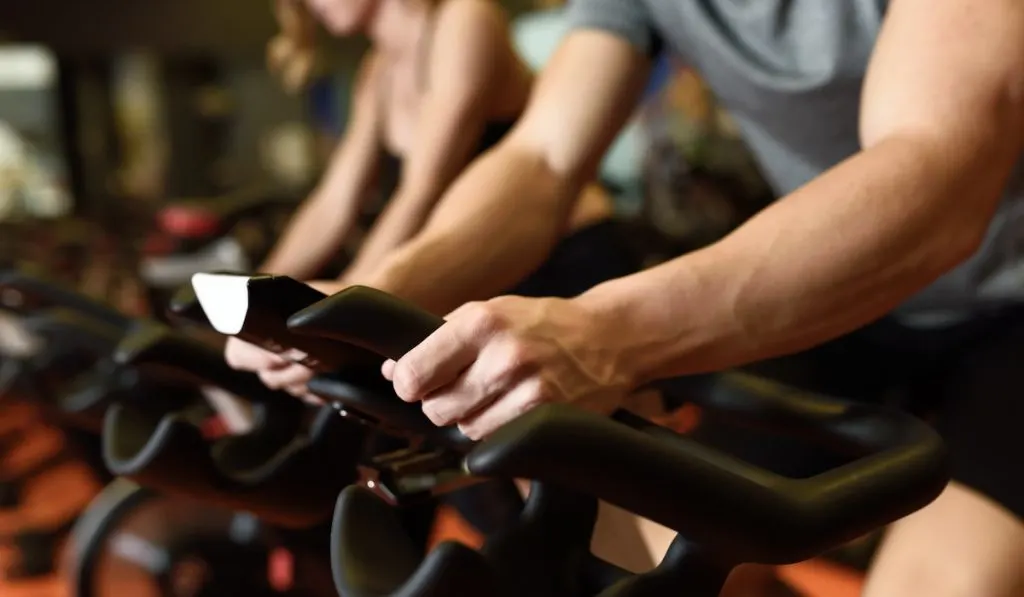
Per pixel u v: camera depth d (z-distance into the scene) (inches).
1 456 130.6
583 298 26.3
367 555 23.4
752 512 21.1
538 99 43.9
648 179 126.5
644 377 26.5
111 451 33.5
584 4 44.9
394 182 90.8
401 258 35.7
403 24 73.0
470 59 62.7
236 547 63.6
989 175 28.9
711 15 41.4
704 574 22.6
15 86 186.2
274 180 199.5
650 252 70.3
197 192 198.2
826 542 22.3
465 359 24.1
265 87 197.9
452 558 20.7
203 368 36.1
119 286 123.4
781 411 29.7
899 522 41.4
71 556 64.7
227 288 25.0
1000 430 41.5
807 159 42.8
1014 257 42.2
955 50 29.3
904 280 27.9
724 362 27.3
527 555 26.9
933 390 49.1
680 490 20.5
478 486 42.6
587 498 27.7
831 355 50.1
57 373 70.2
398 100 75.3
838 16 37.2
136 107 193.3
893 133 29.2
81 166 191.5
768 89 39.8
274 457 35.3
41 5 170.1
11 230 153.2
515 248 38.3
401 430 29.3
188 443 31.8
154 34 176.4
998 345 45.0
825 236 27.0
